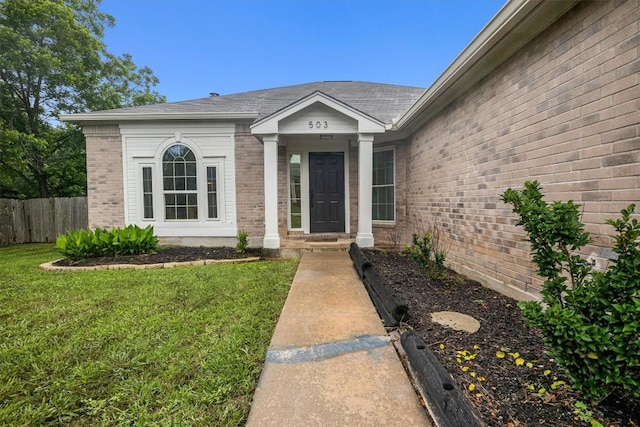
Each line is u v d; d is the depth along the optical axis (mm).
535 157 3221
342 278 4629
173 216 8094
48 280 4875
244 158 8055
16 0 11031
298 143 8250
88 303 3777
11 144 11227
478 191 4316
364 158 6785
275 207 6832
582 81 2664
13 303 3793
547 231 1938
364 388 1955
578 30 2701
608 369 1493
